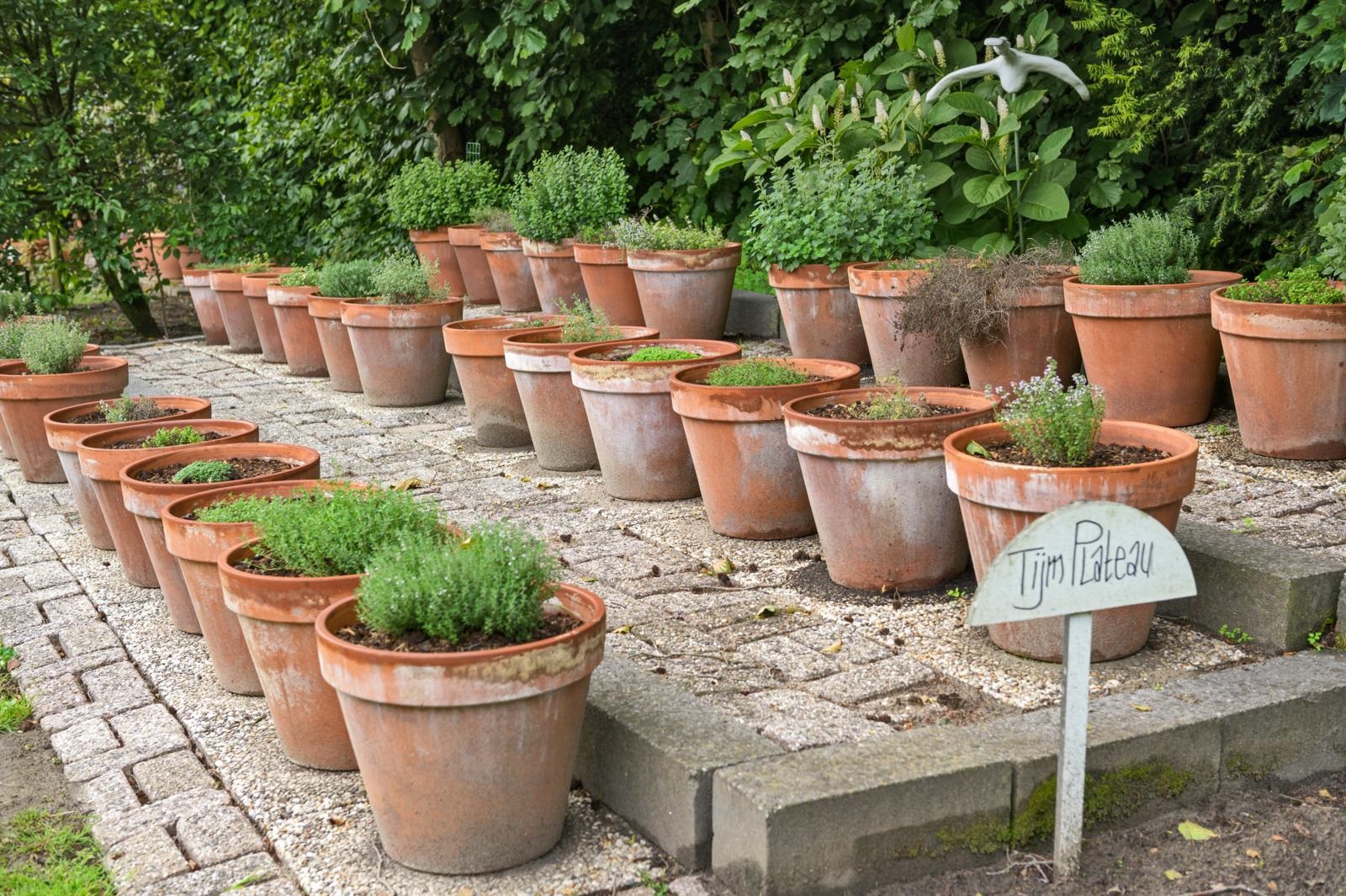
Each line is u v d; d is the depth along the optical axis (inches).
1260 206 284.7
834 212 293.9
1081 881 124.7
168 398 245.8
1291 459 220.5
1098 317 237.8
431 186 466.9
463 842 125.5
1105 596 122.2
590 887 124.3
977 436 171.2
